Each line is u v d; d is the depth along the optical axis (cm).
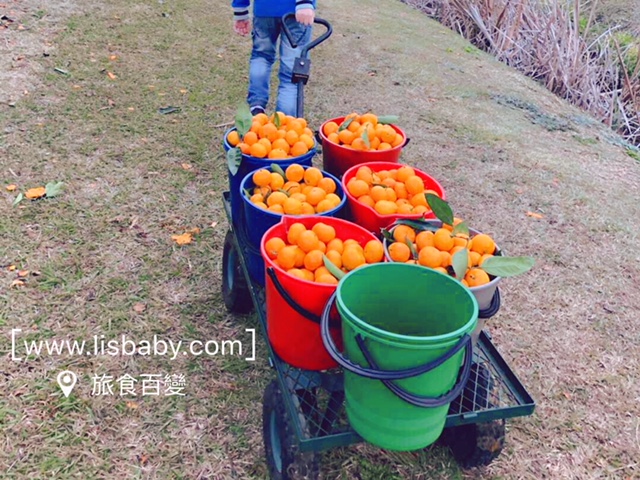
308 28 323
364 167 206
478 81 522
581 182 380
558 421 214
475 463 187
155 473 185
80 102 397
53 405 202
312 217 180
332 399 166
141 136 369
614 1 678
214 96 428
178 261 275
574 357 244
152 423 201
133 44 489
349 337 138
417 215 184
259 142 217
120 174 331
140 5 569
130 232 289
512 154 405
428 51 576
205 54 492
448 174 370
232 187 223
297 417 155
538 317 263
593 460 202
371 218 190
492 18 633
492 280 162
